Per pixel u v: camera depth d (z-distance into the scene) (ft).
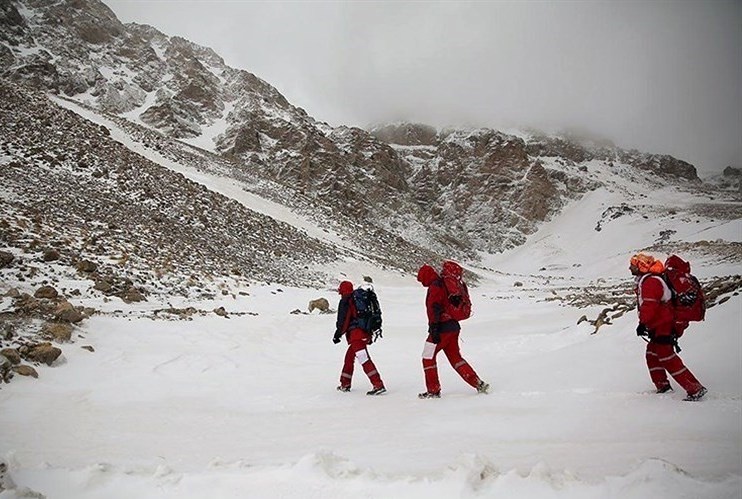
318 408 19.61
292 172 306.55
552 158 606.14
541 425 14.48
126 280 48.37
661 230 331.36
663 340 16.48
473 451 12.45
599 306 60.70
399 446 13.44
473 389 21.36
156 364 27.71
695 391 15.71
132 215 77.61
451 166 507.71
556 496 8.76
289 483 10.11
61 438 15.90
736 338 20.22
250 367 28.99
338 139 412.57
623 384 18.99
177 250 68.90
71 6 339.98
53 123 110.52
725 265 155.43
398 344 37.78
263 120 333.62
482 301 87.40
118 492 10.52
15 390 21.71
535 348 31.99
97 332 31.94
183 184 110.73
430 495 9.20
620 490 8.61
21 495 9.91
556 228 445.78
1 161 78.48
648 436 12.69
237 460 12.67
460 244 403.95
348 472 10.39
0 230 50.31
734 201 454.81
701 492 8.36
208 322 40.34
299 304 58.85
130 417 18.67
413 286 114.01
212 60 398.83
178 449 14.42
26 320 29.73
